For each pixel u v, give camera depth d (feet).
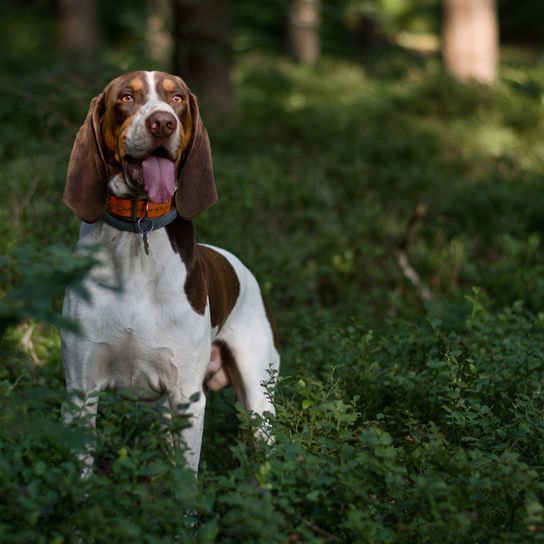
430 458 18.88
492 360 25.53
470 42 89.97
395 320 29.50
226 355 25.11
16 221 33.06
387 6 161.27
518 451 21.89
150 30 73.92
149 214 20.59
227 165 49.93
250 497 16.52
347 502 17.61
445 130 69.82
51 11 132.36
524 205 49.75
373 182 55.93
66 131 43.60
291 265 38.65
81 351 20.79
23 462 18.42
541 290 36.63
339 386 24.30
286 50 129.59
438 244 44.24
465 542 17.11
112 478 18.57
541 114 75.00
